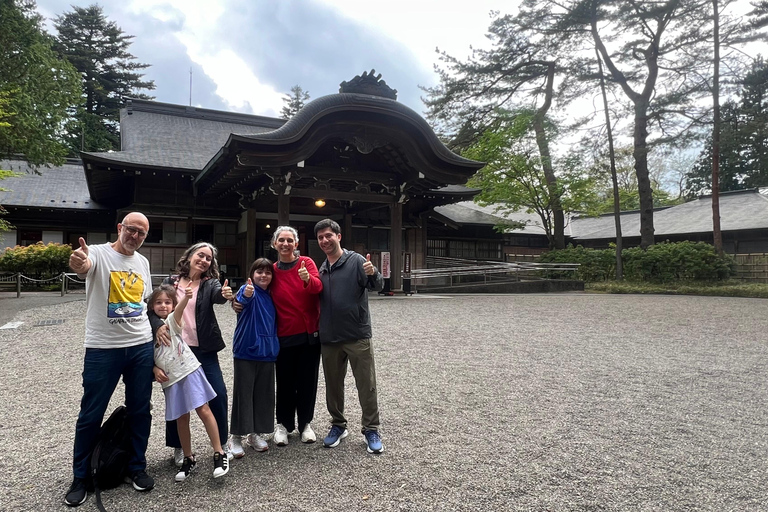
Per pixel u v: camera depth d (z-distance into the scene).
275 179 12.59
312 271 3.44
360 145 12.45
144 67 40.09
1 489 2.70
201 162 16.19
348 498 2.61
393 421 3.85
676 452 3.26
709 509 2.52
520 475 2.89
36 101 14.22
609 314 11.09
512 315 10.70
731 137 19.53
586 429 3.68
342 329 3.32
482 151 22.62
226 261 16.91
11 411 4.02
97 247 2.75
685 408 4.21
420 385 4.89
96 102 37.25
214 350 3.10
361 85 12.45
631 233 30.27
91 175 15.05
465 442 3.42
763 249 24.62
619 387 4.88
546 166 22.64
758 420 3.92
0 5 13.00
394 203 14.62
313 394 3.54
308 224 17.81
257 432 3.25
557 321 9.77
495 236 24.95
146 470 3.01
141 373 2.80
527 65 24.08
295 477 2.88
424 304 12.88
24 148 14.01
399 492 2.68
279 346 3.36
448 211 24.42
